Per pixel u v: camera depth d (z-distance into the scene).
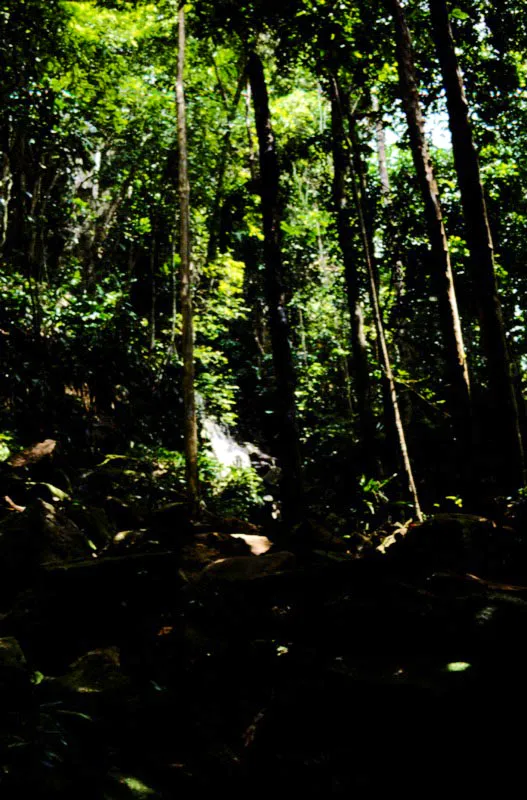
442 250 6.98
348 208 11.57
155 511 5.95
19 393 9.81
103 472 8.46
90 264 14.66
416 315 13.37
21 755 1.80
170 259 15.47
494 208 13.42
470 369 15.74
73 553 4.27
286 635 3.11
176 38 12.70
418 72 9.27
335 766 2.12
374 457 10.86
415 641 2.61
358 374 11.30
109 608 3.41
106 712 2.32
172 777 2.04
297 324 20.86
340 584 3.37
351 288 11.46
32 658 3.01
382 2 7.64
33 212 11.42
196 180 13.89
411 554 3.75
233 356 20.31
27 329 10.70
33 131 9.48
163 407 13.65
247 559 3.90
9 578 3.90
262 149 9.38
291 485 8.40
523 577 3.86
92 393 11.70
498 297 6.66
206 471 12.57
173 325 14.27
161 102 13.37
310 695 2.42
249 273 21.12
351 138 9.66
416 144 7.14
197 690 2.72
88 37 10.68
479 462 6.55
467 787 2.00
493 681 2.23
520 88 10.34
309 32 7.71
